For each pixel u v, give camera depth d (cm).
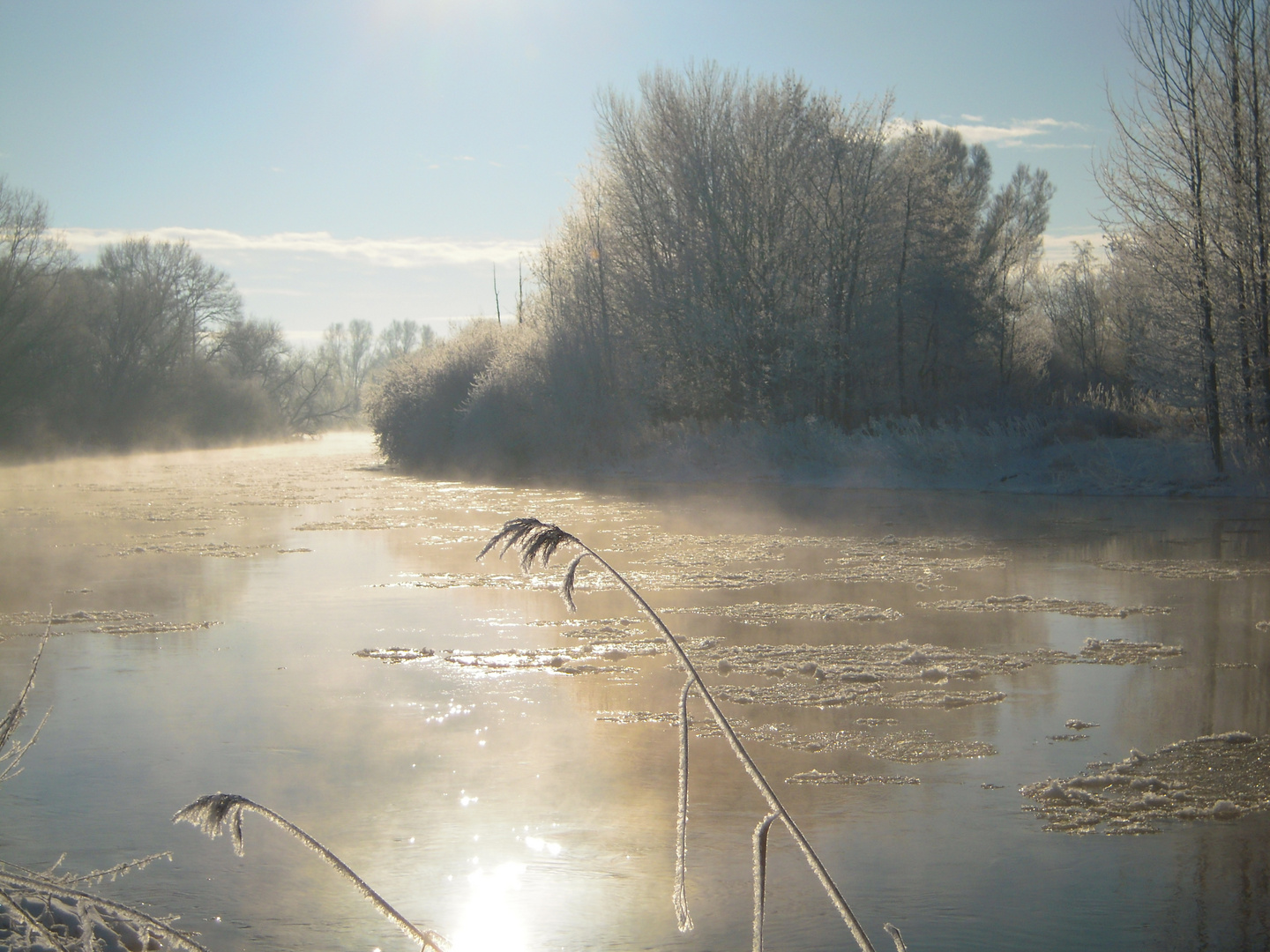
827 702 862
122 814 620
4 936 365
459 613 1272
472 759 722
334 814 619
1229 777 667
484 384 4303
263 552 1848
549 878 531
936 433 3198
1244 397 2569
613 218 3909
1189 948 450
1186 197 2494
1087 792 648
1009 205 4653
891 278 3688
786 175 3638
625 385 3962
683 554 1753
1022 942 459
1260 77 2419
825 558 1700
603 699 880
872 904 498
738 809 627
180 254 7781
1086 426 3056
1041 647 1048
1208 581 1419
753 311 3644
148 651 1066
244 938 463
